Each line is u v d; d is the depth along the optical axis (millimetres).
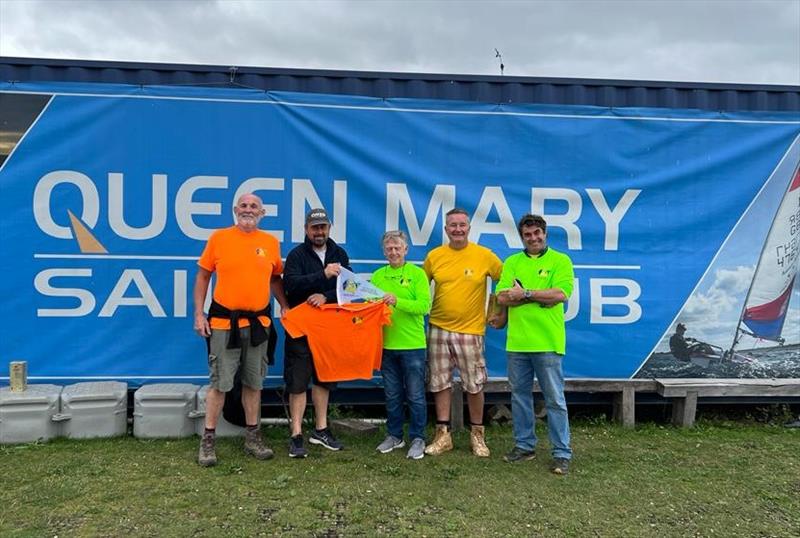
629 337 5750
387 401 4707
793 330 5840
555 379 4391
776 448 5012
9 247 5215
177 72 5414
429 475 4297
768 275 5828
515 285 4391
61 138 5262
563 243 5699
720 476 4395
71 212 5277
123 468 4285
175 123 5363
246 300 4340
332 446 4738
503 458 4637
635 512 3811
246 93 5422
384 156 5555
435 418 5723
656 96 5797
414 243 5590
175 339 5387
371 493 3982
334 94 5535
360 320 4590
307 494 3943
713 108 5848
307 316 4547
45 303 5262
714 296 5801
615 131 5723
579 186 5699
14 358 5227
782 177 5828
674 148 5770
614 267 5730
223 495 3896
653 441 5168
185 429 4957
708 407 6117
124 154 5316
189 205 5383
